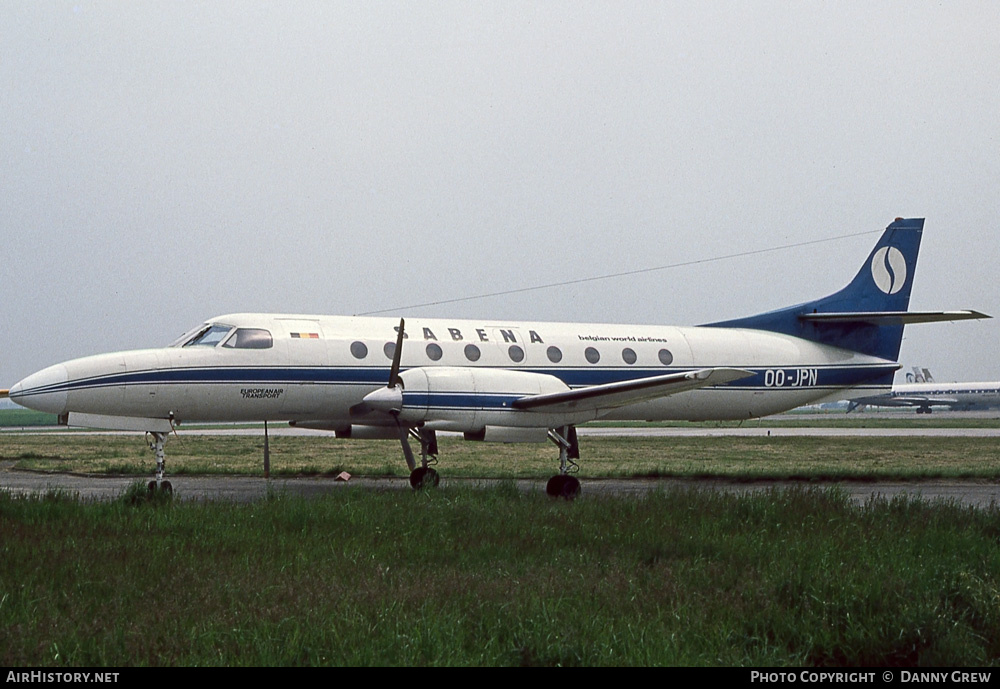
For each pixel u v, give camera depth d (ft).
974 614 42.01
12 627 38.29
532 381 96.89
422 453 98.43
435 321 112.37
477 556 55.72
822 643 38.37
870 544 59.82
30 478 118.62
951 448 201.67
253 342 100.32
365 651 36.22
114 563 50.65
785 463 157.79
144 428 97.25
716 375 89.97
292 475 127.24
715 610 43.14
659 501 78.54
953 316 126.21
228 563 51.62
